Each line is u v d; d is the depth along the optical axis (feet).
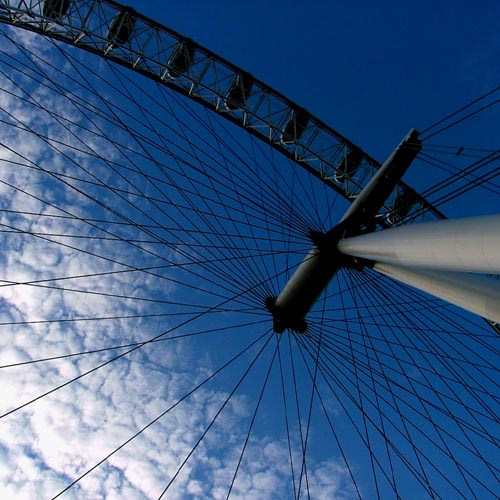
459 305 36.11
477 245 25.48
